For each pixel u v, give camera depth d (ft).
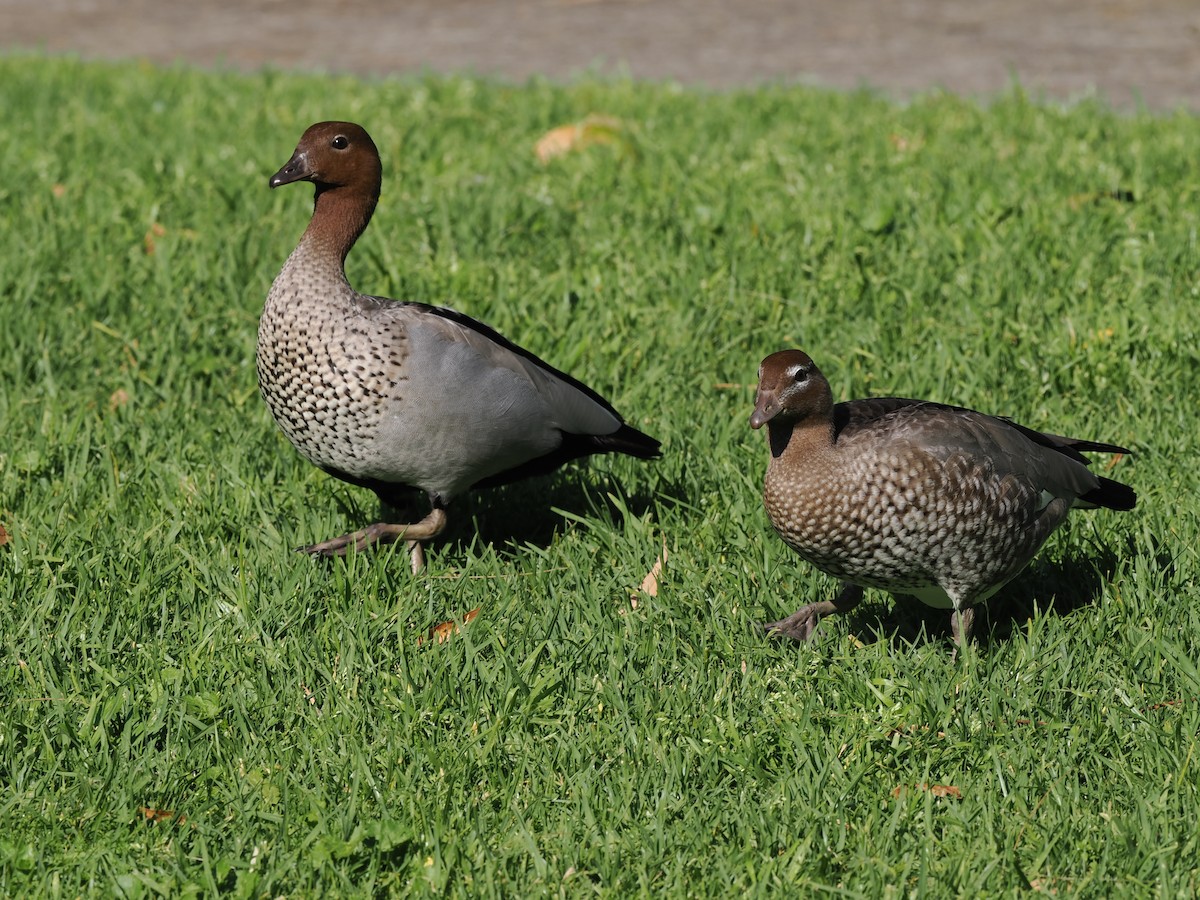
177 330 43.98
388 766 25.53
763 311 46.21
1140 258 48.21
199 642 28.91
